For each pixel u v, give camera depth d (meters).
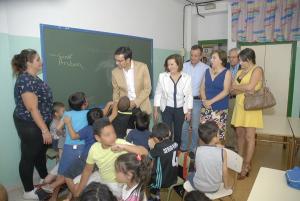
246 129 2.89
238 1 4.77
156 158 2.00
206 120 2.87
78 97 2.36
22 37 2.54
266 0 4.54
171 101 2.96
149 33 4.23
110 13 3.44
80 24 3.05
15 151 2.64
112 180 1.88
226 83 2.77
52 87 2.81
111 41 3.47
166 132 2.09
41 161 2.60
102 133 1.80
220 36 5.50
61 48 2.86
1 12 2.38
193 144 3.43
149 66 4.25
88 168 1.92
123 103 2.62
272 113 5.00
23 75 2.22
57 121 2.63
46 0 2.69
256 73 2.70
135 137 2.28
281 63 4.80
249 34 4.77
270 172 1.56
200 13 5.46
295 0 4.34
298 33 4.41
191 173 2.09
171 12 4.79
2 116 2.50
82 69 3.12
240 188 2.74
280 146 4.26
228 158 2.00
